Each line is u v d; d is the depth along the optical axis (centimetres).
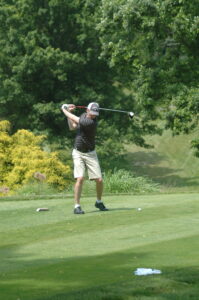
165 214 1094
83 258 730
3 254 783
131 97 3959
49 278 627
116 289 560
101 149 3784
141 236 877
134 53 3117
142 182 2222
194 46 3066
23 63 3666
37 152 2445
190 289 562
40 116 3909
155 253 745
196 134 5459
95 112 1170
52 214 1153
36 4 3809
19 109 3991
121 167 3972
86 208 1231
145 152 5272
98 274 638
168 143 5428
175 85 2964
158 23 2927
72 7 3794
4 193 2144
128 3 2903
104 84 3897
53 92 3969
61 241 868
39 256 761
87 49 3734
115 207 1224
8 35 3766
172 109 3066
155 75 3069
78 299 531
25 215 1150
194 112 2911
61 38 3912
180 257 718
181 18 2858
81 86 3831
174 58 3136
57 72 3709
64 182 2375
